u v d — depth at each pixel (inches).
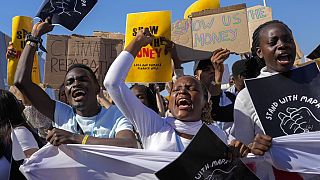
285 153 108.0
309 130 109.3
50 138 113.6
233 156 106.7
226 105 155.9
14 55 176.4
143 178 110.9
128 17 160.6
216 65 155.0
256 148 106.9
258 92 112.7
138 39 115.1
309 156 108.1
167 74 158.1
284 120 110.3
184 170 104.6
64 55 181.2
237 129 115.8
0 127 112.8
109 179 113.1
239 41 174.4
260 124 112.0
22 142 118.0
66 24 140.4
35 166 112.0
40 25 131.5
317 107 110.2
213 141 105.8
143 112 111.2
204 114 121.0
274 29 113.2
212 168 105.4
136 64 158.9
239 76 152.5
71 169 114.0
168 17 158.6
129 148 111.2
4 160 111.7
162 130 112.0
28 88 126.5
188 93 111.5
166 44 158.1
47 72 179.5
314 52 147.6
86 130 124.6
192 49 180.4
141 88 178.2
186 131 111.8
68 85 126.0
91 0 141.8
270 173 112.5
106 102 182.4
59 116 129.1
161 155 108.9
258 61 130.3
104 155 111.9
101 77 181.0
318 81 112.4
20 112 120.8
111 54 183.3
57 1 140.5
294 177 112.8
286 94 112.0
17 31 177.0
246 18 174.9
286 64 112.7
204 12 181.0
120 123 123.3
